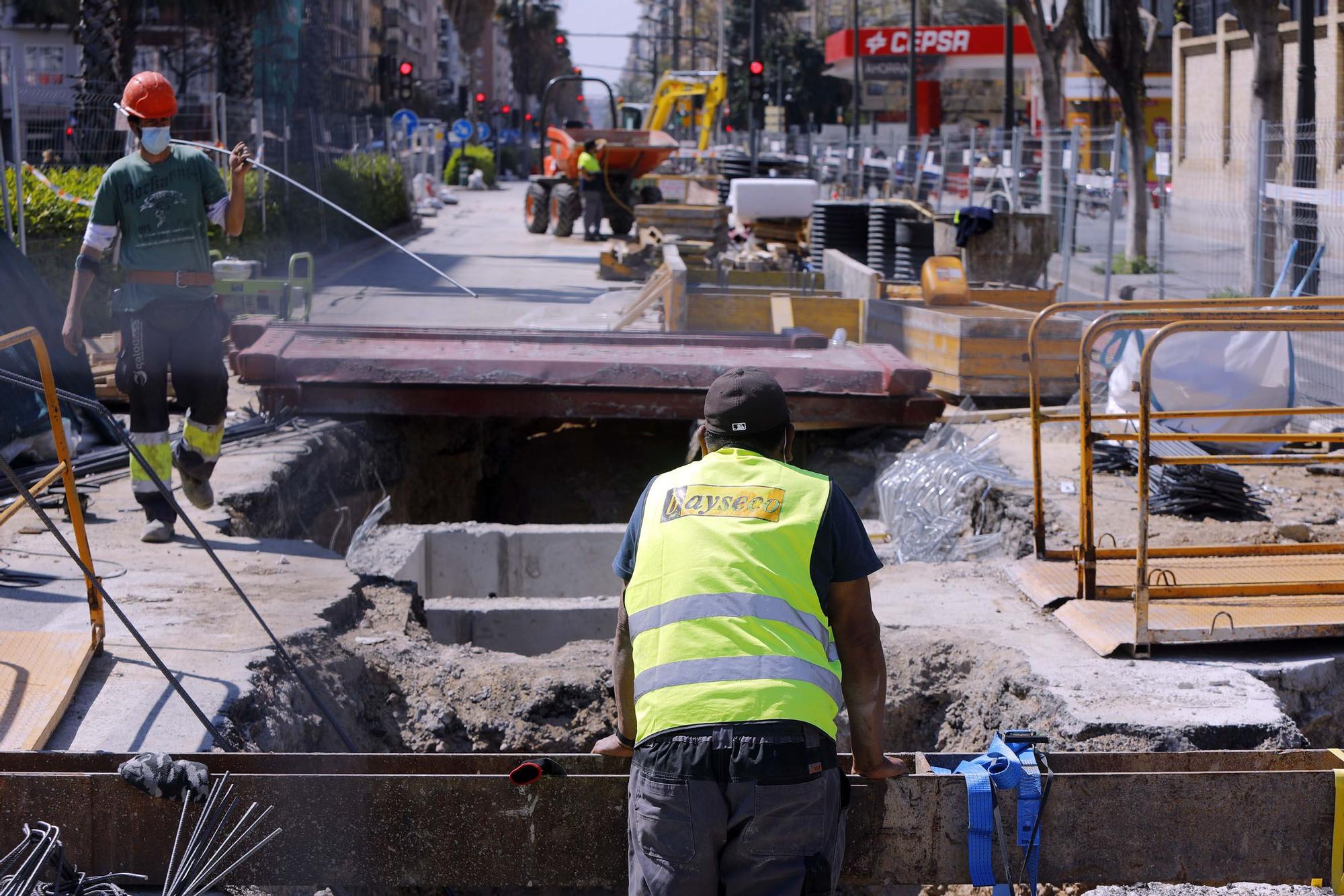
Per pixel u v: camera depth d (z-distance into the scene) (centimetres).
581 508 1174
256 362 948
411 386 959
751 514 297
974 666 552
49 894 304
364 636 574
